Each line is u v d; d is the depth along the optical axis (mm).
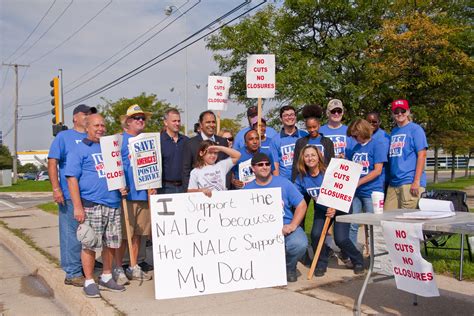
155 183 5719
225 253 5129
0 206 20500
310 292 5016
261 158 5410
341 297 4809
